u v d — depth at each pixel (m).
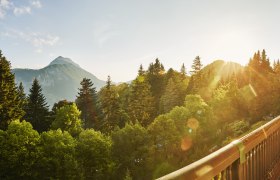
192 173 2.64
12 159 43.06
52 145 47.62
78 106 87.56
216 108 115.94
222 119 113.31
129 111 99.00
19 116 62.97
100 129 82.00
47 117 74.12
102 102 90.00
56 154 46.97
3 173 43.19
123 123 89.69
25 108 72.88
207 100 133.62
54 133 50.16
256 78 143.12
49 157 45.78
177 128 89.69
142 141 66.12
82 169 48.72
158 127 77.25
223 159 3.51
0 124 58.25
